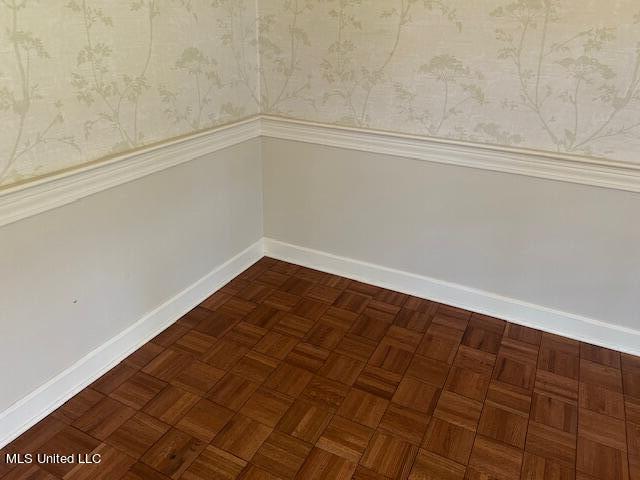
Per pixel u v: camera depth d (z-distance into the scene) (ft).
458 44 6.30
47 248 5.20
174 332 6.95
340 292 7.98
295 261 8.82
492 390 6.04
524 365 6.47
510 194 6.73
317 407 5.74
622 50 5.54
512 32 5.97
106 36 5.28
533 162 6.41
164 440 5.27
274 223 8.75
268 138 8.16
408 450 5.22
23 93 4.64
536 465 5.09
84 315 5.81
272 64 7.62
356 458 5.12
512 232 6.91
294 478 4.89
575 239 6.56
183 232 7.05
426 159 7.07
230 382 6.08
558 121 6.12
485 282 7.36
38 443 5.19
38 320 5.29
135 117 5.87
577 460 5.16
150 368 6.27
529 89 6.13
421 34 6.46
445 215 7.27
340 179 7.85
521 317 7.27
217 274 7.93
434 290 7.77
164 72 6.10
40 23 4.63
